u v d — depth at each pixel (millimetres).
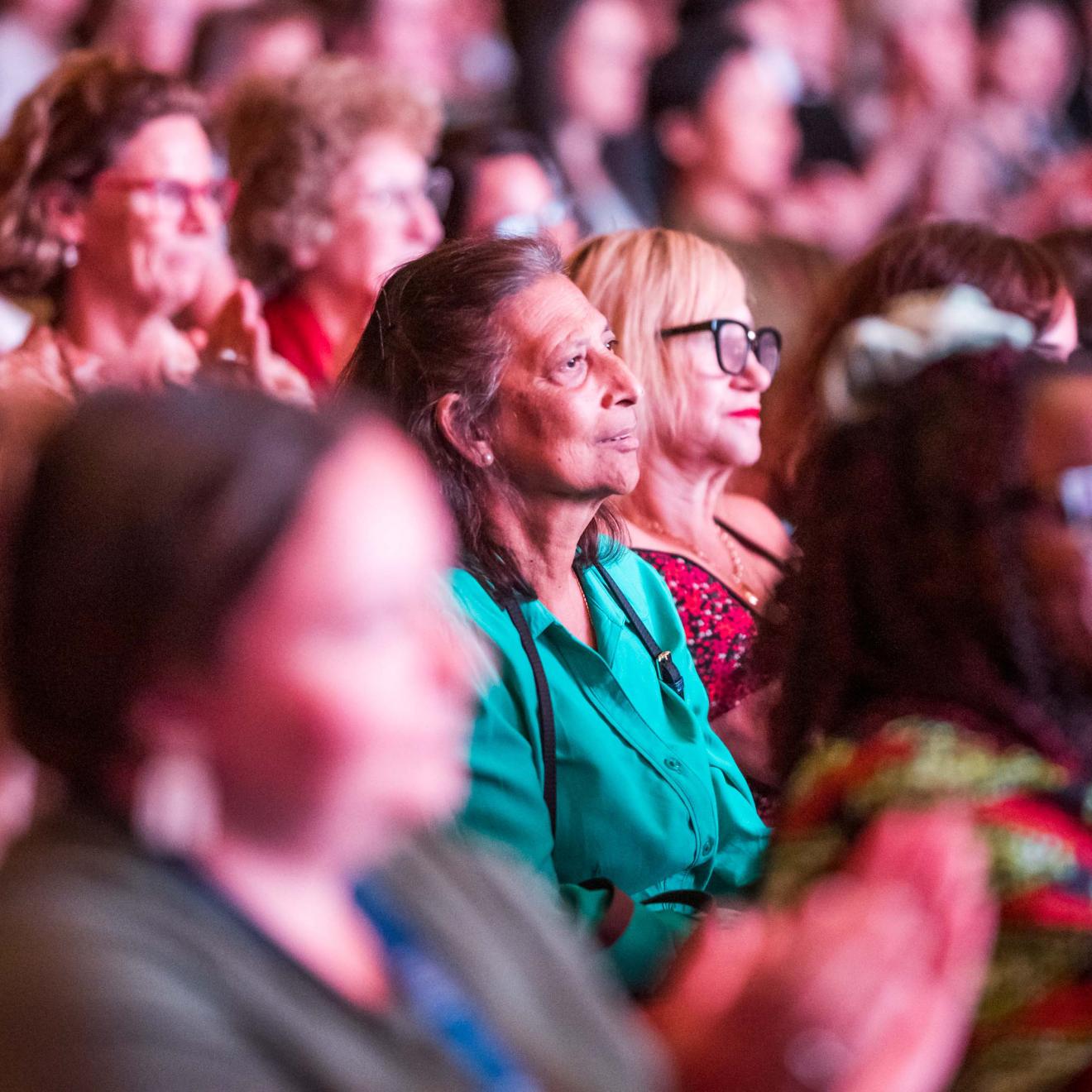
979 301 3807
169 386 1921
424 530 1870
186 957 1798
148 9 9336
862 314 5980
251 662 1774
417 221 6664
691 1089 2119
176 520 1755
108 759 1831
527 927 2266
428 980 2033
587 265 5535
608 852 3975
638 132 10656
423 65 10438
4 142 5840
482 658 3867
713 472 5566
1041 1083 2389
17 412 3268
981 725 2549
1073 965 2373
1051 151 12547
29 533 1805
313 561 1782
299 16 9172
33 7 9242
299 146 6504
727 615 5070
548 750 3934
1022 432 2664
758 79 10438
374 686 1807
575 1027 2174
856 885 2219
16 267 5785
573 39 10375
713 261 5496
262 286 6613
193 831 1827
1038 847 2389
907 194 11781
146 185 5770
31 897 1802
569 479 4066
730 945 2252
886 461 2793
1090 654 2615
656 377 5395
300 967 1858
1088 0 13562
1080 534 2592
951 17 12383
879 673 2703
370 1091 1806
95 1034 1698
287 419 1843
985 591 2635
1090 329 6582
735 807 4363
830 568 2803
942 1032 2121
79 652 1773
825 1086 2018
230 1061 1740
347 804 1833
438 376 4070
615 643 4254
